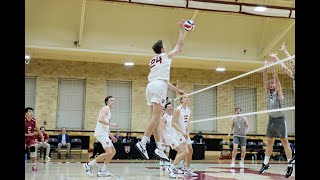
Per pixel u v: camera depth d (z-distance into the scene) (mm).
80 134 16844
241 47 17094
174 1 11281
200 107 18344
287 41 16578
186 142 7023
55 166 9852
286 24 15281
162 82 4949
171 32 16312
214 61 16734
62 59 17250
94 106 17406
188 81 18406
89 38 15672
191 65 18047
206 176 7066
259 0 14391
